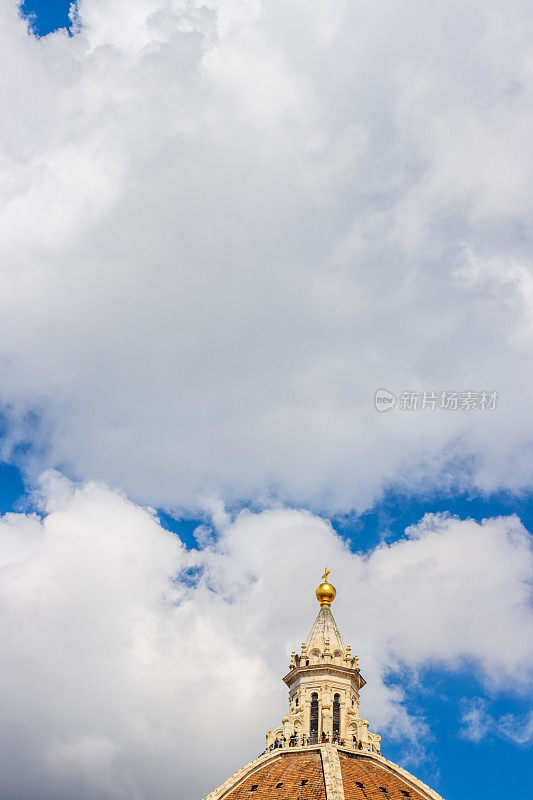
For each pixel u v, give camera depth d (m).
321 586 183.12
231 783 151.88
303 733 166.00
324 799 143.25
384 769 159.12
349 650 174.50
